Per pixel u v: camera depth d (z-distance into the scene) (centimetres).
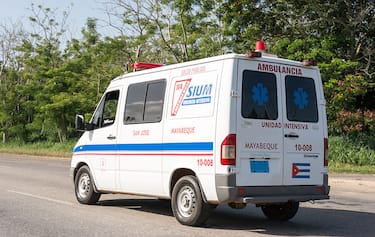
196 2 2930
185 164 859
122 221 913
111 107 1052
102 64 3488
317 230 876
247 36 2780
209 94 837
